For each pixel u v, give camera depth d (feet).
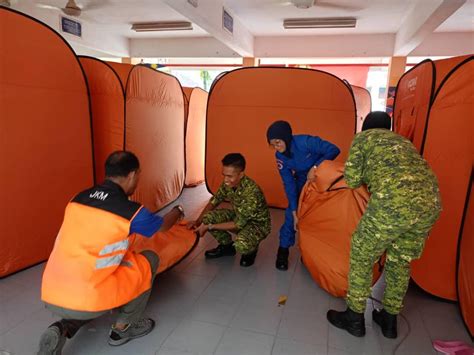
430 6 15.20
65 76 8.34
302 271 8.43
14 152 7.43
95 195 4.97
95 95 10.14
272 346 5.80
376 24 22.41
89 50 31.73
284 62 29.27
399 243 5.70
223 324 6.34
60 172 8.50
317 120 12.78
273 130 7.52
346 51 25.62
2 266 7.55
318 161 7.72
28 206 7.89
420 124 7.77
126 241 5.00
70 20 24.06
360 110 19.06
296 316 6.64
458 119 6.72
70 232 4.83
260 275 8.19
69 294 4.74
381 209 5.25
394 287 5.89
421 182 5.19
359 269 5.82
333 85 12.57
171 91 13.32
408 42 20.57
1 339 5.74
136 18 24.17
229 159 7.81
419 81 8.22
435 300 7.32
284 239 8.47
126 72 10.58
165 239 7.85
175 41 29.63
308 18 21.93
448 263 7.14
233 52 28.68
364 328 6.09
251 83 13.28
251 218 8.42
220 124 13.94
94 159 10.01
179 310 6.72
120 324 5.60
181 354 5.55
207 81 43.42
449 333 6.27
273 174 13.44
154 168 12.42
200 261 8.82
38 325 6.11
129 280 5.20
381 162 5.41
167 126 13.21
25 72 7.42
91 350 5.56
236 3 19.45
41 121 7.89
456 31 23.31
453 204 6.95
